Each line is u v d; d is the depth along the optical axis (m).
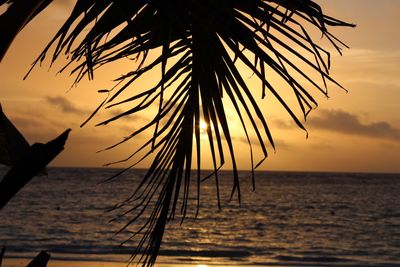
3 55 3.26
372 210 75.94
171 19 3.27
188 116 3.49
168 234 47.34
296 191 121.06
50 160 2.96
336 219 64.31
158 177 3.50
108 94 3.30
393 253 39.97
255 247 41.88
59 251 35.62
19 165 2.92
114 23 3.36
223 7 3.27
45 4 3.40
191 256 35.78
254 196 101.94
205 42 3.40
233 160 3.37
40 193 98.12
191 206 76.44
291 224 58.81
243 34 3.32
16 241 41.47
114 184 130.25
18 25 3.25
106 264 28.73
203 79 3.45
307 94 3.27
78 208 70.44
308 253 39.50
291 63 3.26
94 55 3.36
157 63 3.30
